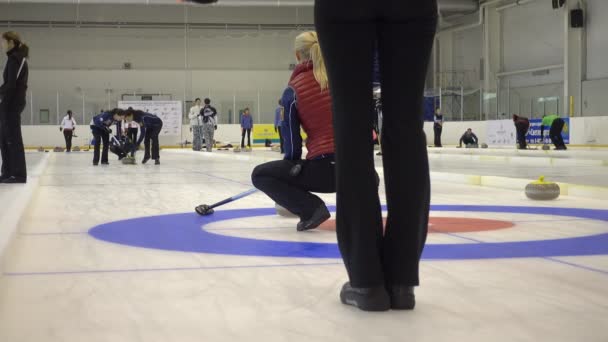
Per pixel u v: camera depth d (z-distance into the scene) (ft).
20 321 5.96
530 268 8.44
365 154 6.29
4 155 22.13
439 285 7.40
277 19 115.34
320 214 12.36
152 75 111.24
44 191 22.88
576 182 25.34
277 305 6.52
